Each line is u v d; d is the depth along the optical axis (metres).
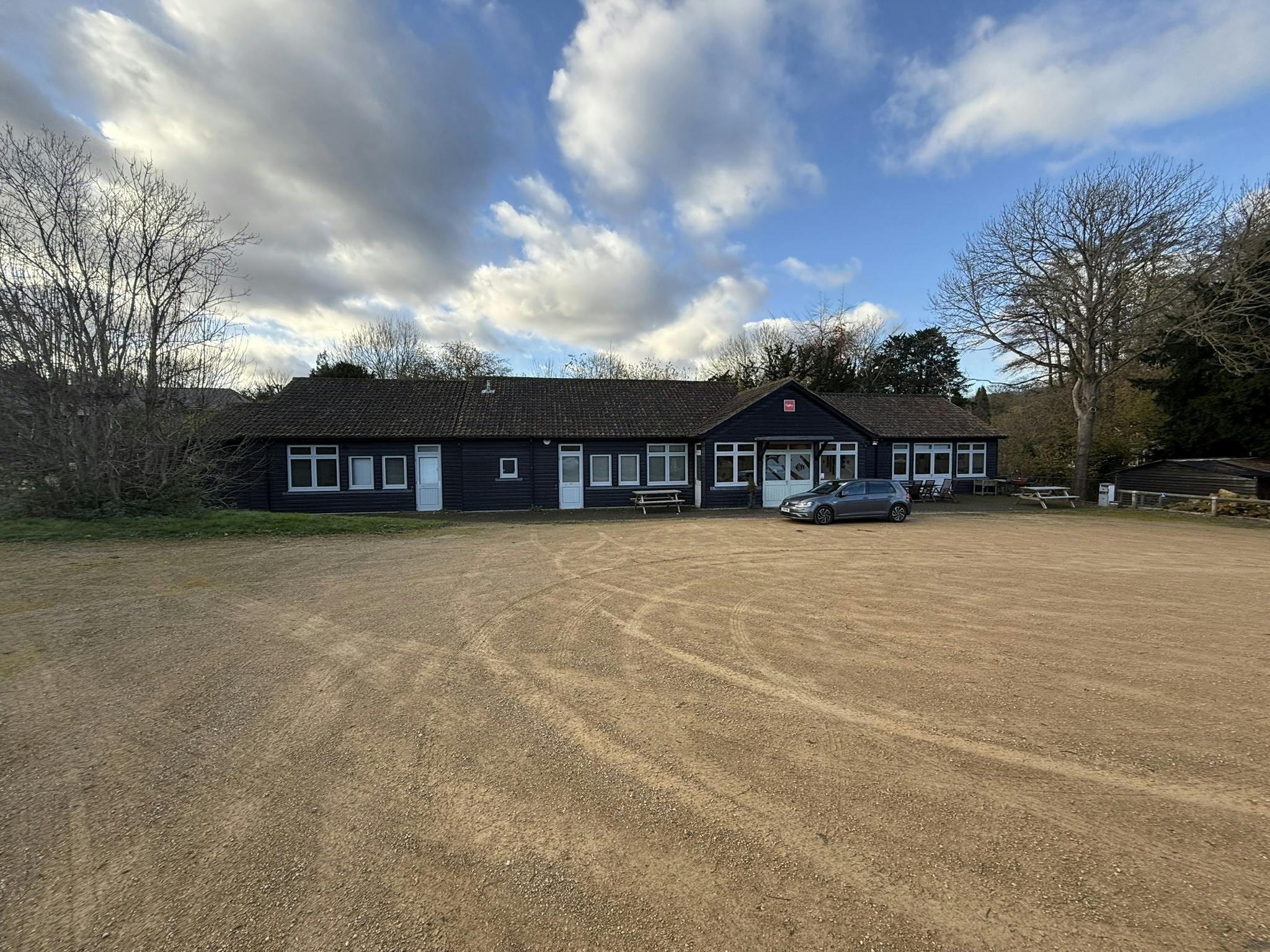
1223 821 3.21
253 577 9.71
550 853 2.99
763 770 3.80
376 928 2.49
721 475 24.16
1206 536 15.63
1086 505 25.08
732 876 2.81
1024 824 3.19
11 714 4.64
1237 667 5.65
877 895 2.67
